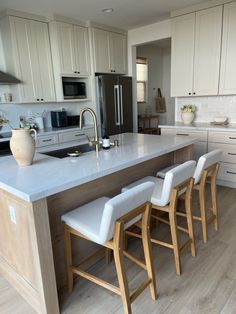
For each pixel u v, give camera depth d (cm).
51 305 149
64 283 179
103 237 131
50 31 388
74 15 384
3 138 338
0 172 159
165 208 180
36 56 379
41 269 139
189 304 159
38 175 150
